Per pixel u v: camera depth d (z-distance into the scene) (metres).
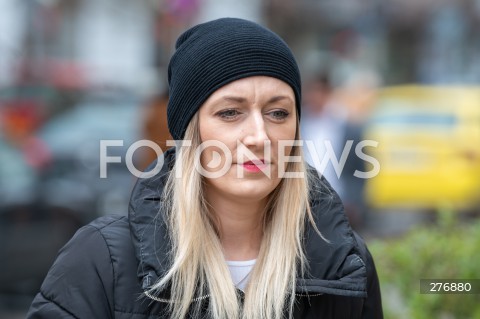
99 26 34.69
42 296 5.30
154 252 5.24
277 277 5.38
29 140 17.12
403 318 8.55
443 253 8.87
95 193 16.72
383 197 21.48
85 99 20.09
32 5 26.17
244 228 5.56
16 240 15.73
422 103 22.59
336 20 46.31
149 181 5.51
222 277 5.30
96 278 5.24
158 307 5.22
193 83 5.34
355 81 20.56
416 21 46.81
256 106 5.29
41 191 16.22
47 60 26.45
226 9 33.88
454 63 44.53
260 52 5.29
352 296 5.34
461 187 21.69
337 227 5.59
